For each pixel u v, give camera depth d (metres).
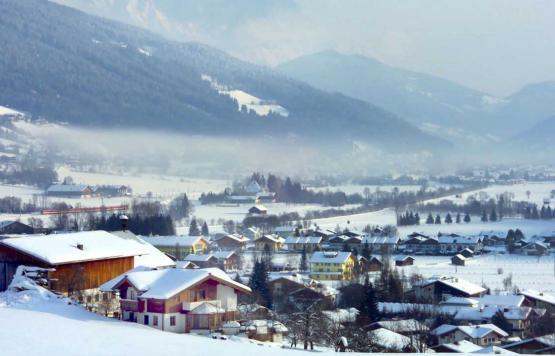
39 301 104.94
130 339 86.69
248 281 181.75
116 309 110.00
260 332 108.75
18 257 114.50
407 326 140.75
